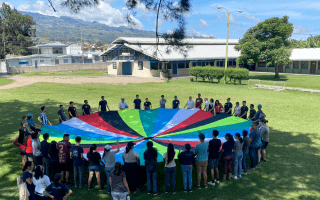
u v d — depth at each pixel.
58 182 5.16
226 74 32.69
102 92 25.53
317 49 44.03
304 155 9.48
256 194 6.79
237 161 7.67
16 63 66.56
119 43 46.34
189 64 45.81
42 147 7.45
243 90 26.41
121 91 26.11
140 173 7.42
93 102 20.38
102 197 6.75
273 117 15.34
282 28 34.81
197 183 7.27
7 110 17.75
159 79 38.84
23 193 5.44
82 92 25.64
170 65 42.69
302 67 45.59
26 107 18.72
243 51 37.00
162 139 9.08
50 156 7.34
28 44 82.94
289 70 47.59
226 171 7.57
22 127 8.60
